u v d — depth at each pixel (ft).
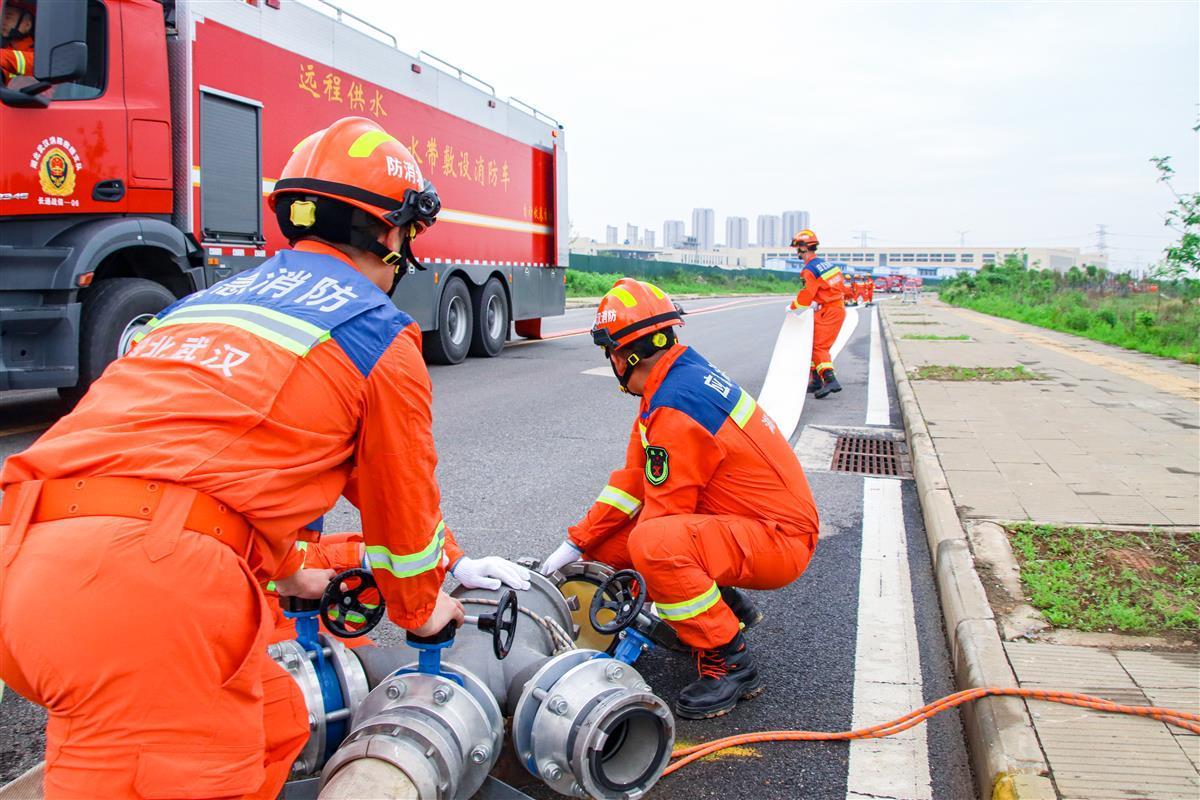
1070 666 10.34
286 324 5.97
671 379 10.27
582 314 81.10
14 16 19.84
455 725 7.00
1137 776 8.23
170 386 5.68
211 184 25.07
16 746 9.32
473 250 41.29
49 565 5.07
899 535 17.04
